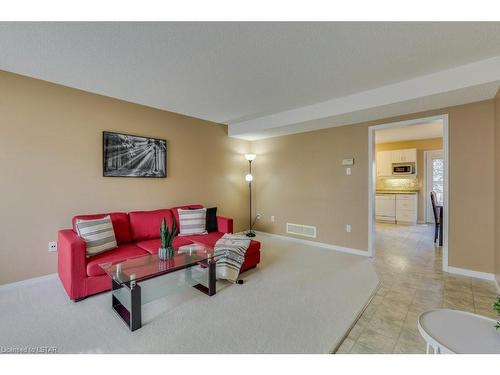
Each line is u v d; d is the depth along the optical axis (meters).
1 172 2.51
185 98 3.36
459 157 3.00
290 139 4.82
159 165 3.80
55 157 2.83
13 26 1.78
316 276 2.98
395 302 2.35
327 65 2.42
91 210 3.12
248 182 5.48
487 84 2.37
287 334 1.85
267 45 2.07
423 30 1.87
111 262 2.34
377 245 4.48
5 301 2.30
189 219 3.55
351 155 3.98
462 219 3.00
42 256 2.76
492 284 2.73
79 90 3.01
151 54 2.21
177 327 1.93
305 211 4.61
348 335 1.85
